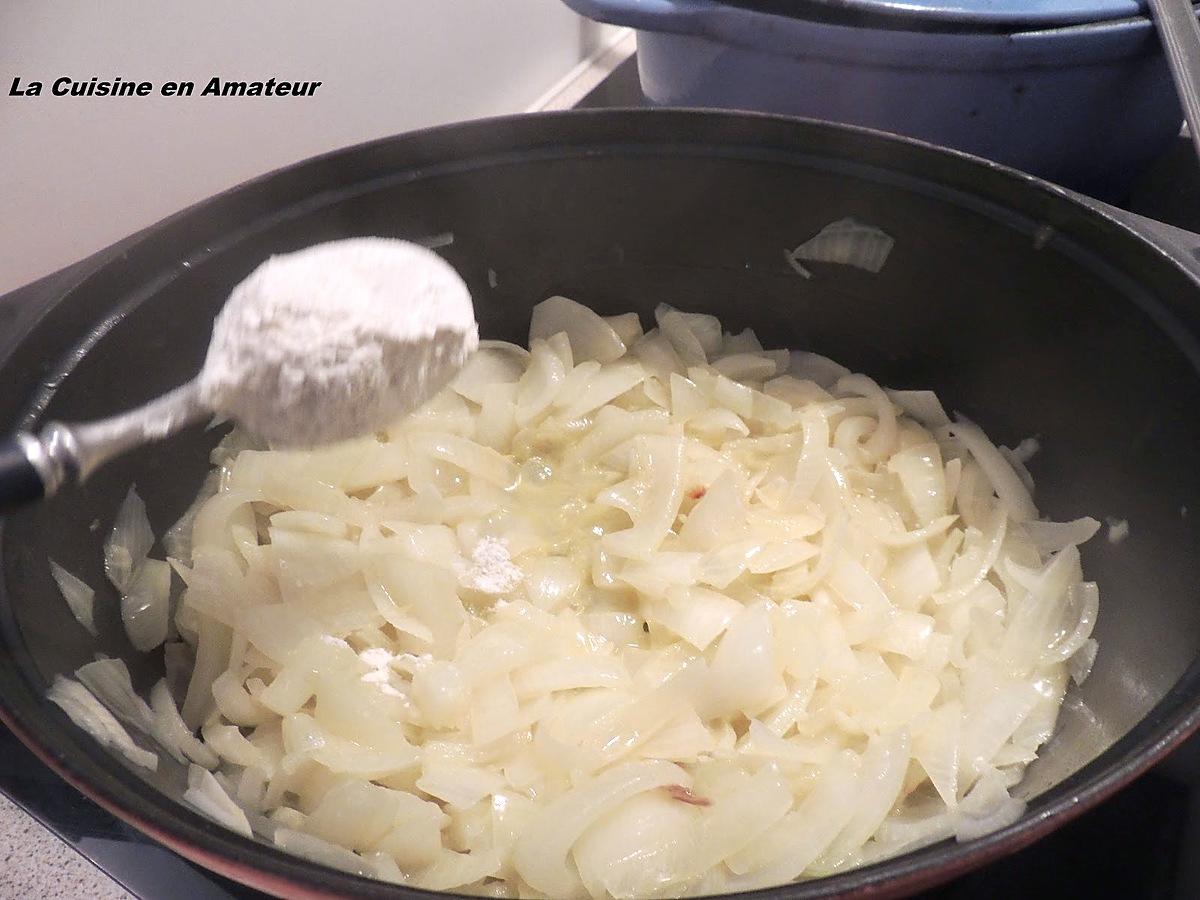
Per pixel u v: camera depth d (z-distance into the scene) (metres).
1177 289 0.41
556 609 0.46
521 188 0.48
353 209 0.46
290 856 0.34
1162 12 0.47
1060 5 0.47
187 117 0.48
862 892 0.32
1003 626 0.45
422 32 0.55
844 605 0.46
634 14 0.48
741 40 0.48
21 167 0.44
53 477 0.33
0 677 0.36
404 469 0.48
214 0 0.47
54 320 0.41
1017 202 0.44
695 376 0.51
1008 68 0.48
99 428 0.35
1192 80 0.45
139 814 0.34
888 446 0.50
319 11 0.50
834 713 0.43
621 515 0.48
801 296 0.51
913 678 0.44
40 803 0.39
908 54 0.47
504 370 0.51
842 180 0.47
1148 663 0.41
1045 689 0.43
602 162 0.47
